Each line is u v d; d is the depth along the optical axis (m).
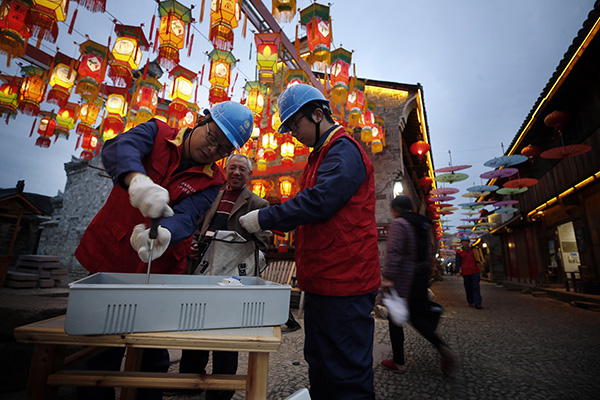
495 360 3.13
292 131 1.57
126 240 1.27
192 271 2.31
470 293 7.33
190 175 1.42
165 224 1.22
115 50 3.98
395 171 8.94
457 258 7.57
